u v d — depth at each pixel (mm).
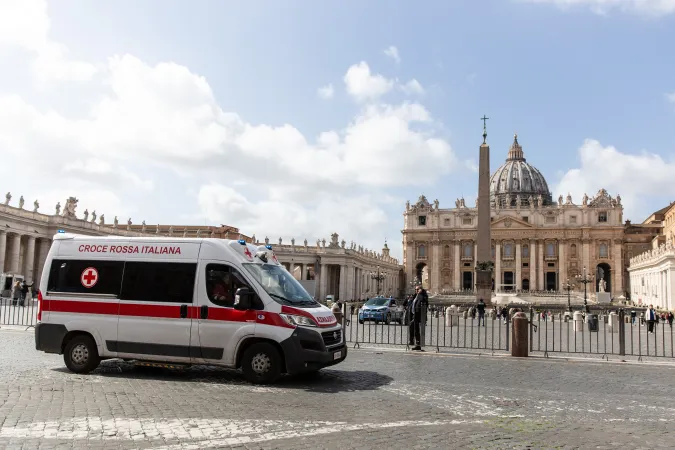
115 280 13812
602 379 14266
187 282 13383
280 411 9914
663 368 16672
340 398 11180
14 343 18641
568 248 136625
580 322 35281
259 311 12805
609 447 8172
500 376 14297
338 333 13547
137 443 7801
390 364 16094
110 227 76562
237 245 13531
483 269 52375
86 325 13680
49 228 63688
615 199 135250
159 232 84938
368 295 119375
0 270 56062
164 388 11883
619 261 133250
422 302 19922
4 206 56156
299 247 98625
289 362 12484
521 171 174500
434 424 9234
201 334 13062
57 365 14578
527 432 8883
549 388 12766
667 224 122375
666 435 8914
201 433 8344
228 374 13992
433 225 145375
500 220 140250
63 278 14133
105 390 11477
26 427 8484
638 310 65250
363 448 7789
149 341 13359
